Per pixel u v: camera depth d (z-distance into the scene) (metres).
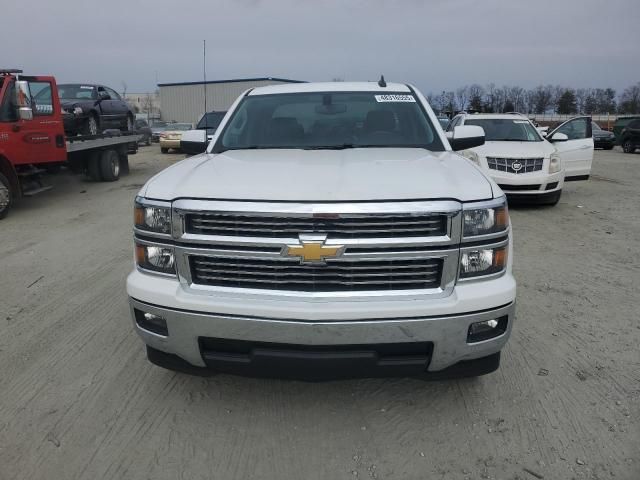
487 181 2.70
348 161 3.04
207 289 2.54
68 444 2.66
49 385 3.22
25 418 2.88
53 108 9.62
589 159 10.48
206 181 2.66
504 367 3.40
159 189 2.67
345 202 2.38
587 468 2.47
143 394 3.12
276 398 3.08
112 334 3.93
